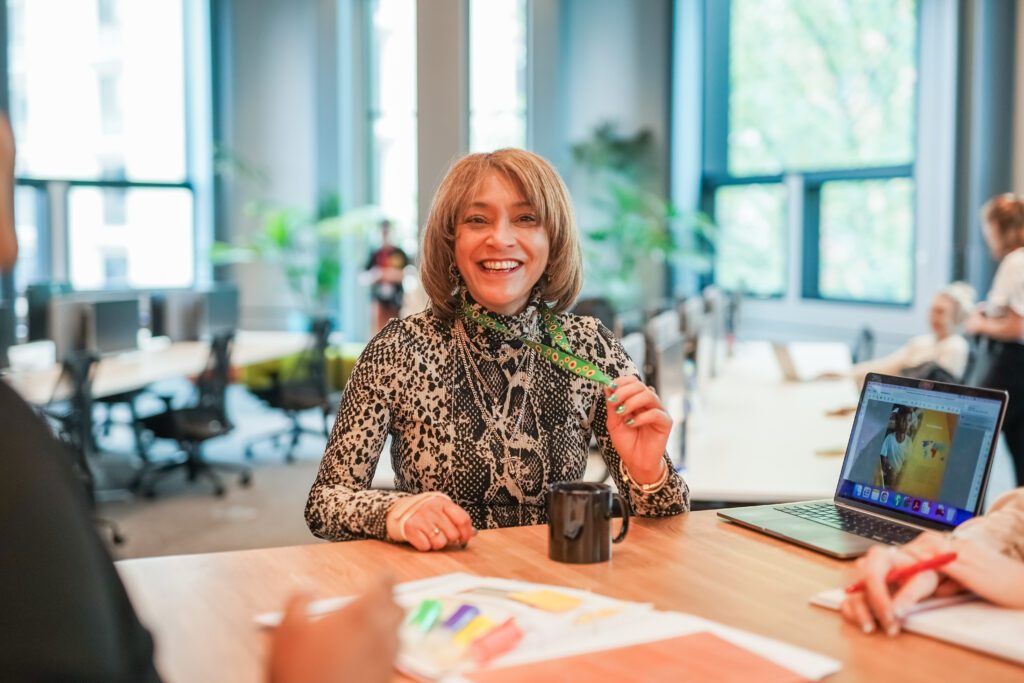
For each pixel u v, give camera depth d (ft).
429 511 5.27
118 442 26.08
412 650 3.74
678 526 5.71
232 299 25.62
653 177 35.88
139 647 2.33
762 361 19.88
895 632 4.04
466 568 4.92
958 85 26.50
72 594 2.15
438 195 6.05
